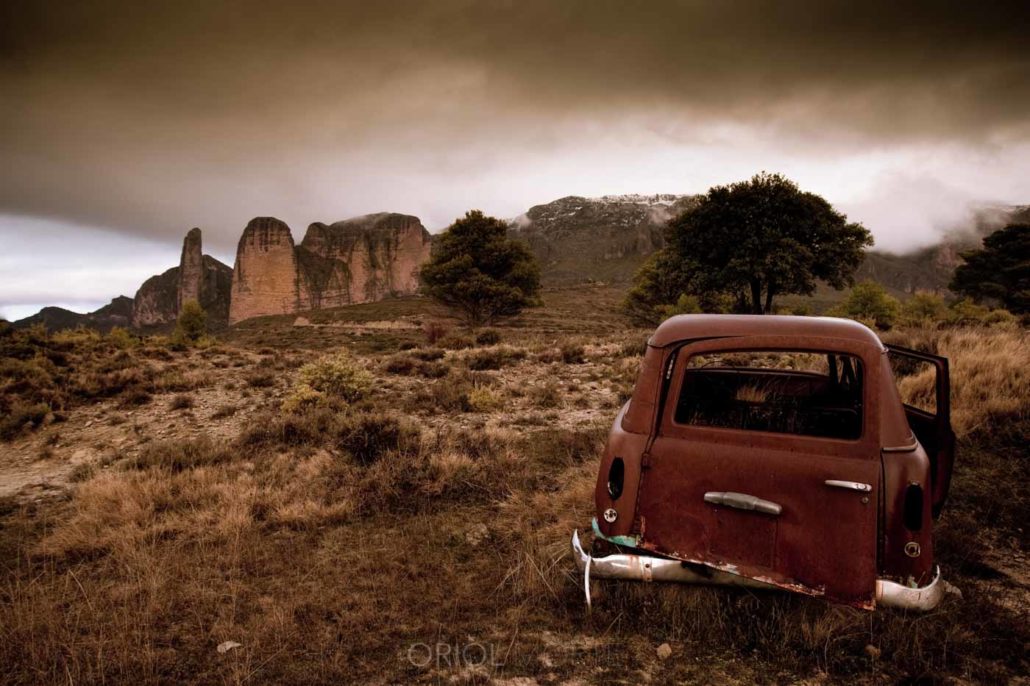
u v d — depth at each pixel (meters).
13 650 3.48
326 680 3.21
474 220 60.66
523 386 12.45
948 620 3.51
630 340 20.41
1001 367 7.95
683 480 3.41
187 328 47.84
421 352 18.84
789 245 30.55
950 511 5.05
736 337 3.43
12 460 9.16
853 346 3.23
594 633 3.63
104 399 13.43
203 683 3.22
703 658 3.34
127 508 5.97
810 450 3.20
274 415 10.81
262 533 5.43
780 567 3.17
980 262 78.19
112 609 4.02
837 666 3.22
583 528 5.06
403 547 4.97
